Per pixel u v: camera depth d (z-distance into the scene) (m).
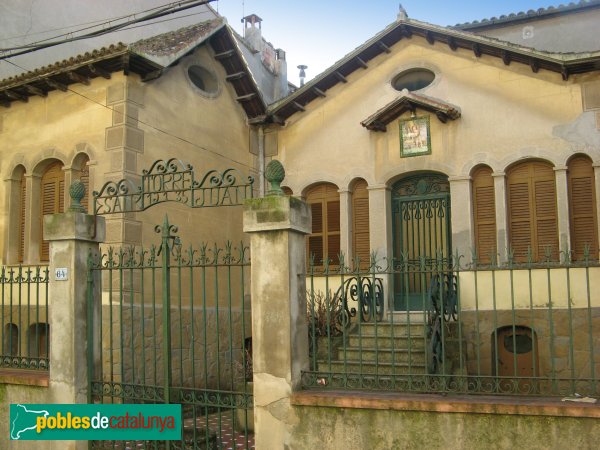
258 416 6.50
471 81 12.55
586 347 10.79
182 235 12.21
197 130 12.91
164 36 13.00
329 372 6.59
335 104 13.84
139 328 10.91
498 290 11.61
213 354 12.54
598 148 11.38
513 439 5.67
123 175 11.02
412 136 12.84
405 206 13.20
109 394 7.54
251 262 6.71
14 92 12.27
